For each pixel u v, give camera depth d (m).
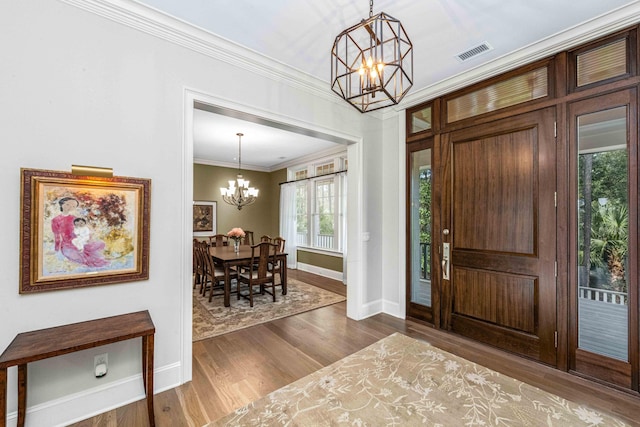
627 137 2.07
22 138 1.60
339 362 2.48
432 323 3.26
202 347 2.76
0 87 1.55
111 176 1.79
